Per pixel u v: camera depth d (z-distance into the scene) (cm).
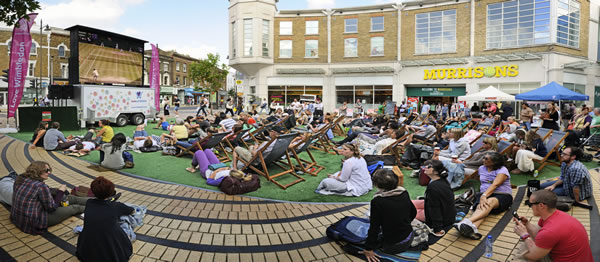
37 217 389
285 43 3019
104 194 322
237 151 676
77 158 835
